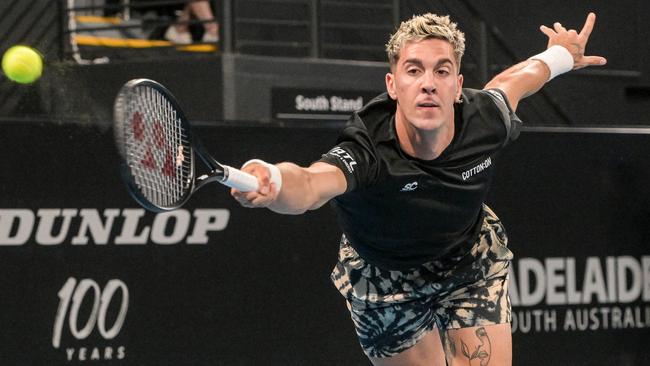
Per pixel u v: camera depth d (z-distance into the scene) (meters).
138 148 4.86
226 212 9.88
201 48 16.62
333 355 10.16
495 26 18.78
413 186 6.32
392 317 7.43
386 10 18.31
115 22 17.02
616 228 11.05
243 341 9.88
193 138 5.22
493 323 7.15
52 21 16.30
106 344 9.45
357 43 18.03
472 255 7.14
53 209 9.33
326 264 10.19
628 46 19.44
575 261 10.88
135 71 15.45
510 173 10.70
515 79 7.40
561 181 10.88
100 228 9.48
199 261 9.77
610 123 19.16
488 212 7.34
